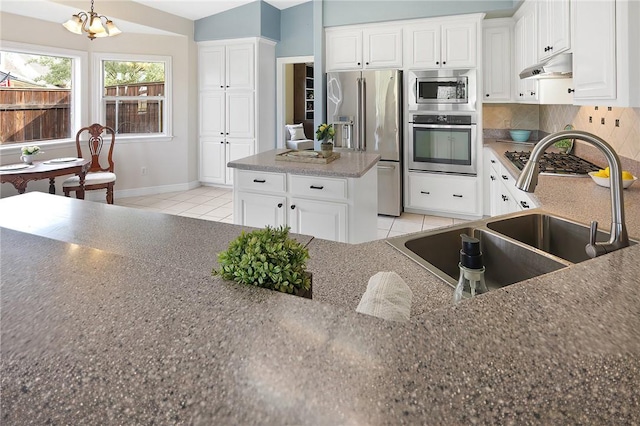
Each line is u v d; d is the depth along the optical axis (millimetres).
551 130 4438
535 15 3486
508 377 469
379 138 4918
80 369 494
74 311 630
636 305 652
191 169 6695
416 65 4770
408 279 1107
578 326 583
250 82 6223
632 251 950
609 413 415
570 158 3311
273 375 475
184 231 1587
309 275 811
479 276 918
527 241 1691
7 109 4906
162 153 6391
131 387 462
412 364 492
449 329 573
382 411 416
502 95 4648
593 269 827
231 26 6191
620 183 1134
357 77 4895
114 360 510
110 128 5535
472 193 4699
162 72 6289
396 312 692
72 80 5535
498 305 654
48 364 504
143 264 829
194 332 569
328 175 2820
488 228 1520
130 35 5902
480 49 4465
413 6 4629
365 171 2883
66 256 878
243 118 6348
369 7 4828
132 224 1674
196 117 6656
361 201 2982
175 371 487
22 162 4875
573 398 436
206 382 466
